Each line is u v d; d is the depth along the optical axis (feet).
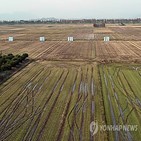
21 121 71.26
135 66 138.82
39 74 122.93
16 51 194.70
